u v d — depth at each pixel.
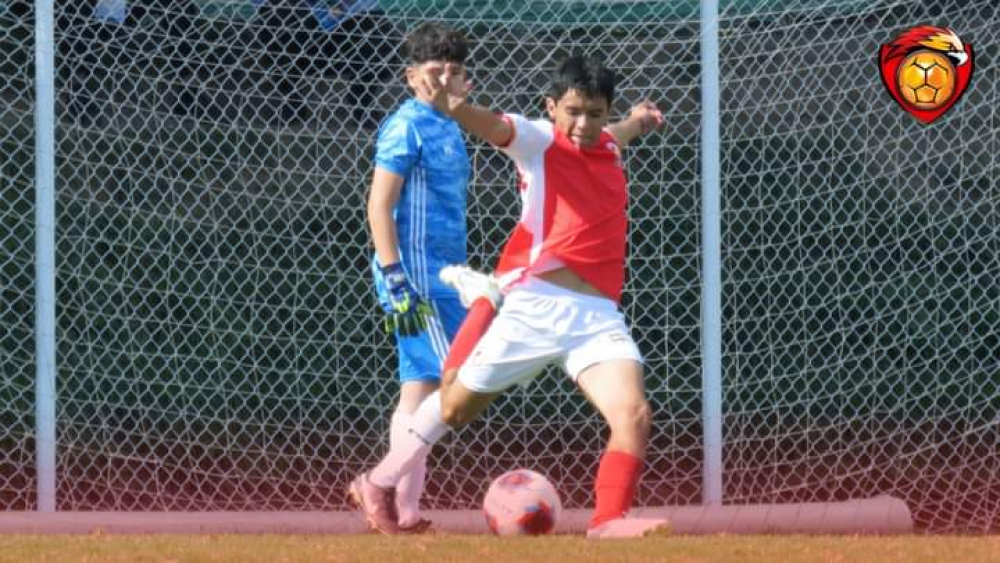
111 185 30.78
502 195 31.59
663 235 30.23
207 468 30.84
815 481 30.78
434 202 21.31
